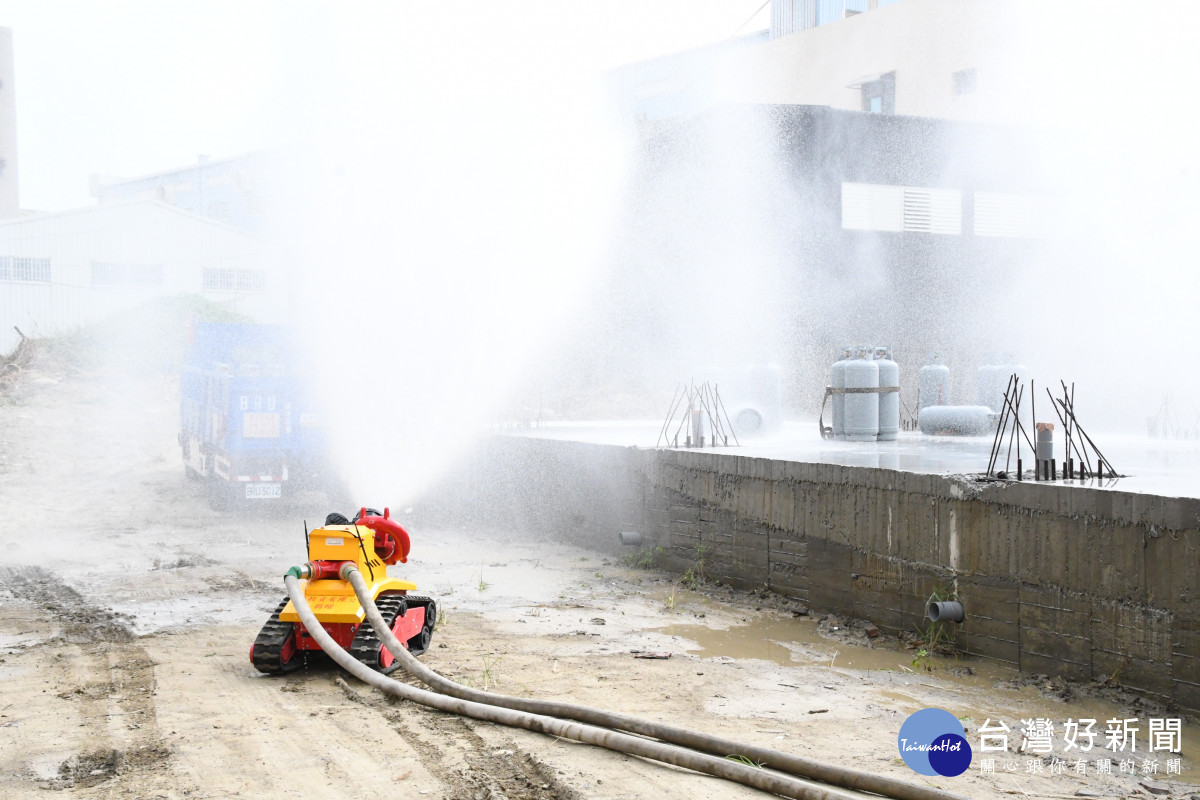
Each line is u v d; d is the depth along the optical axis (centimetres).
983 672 826
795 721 688
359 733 627
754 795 527
